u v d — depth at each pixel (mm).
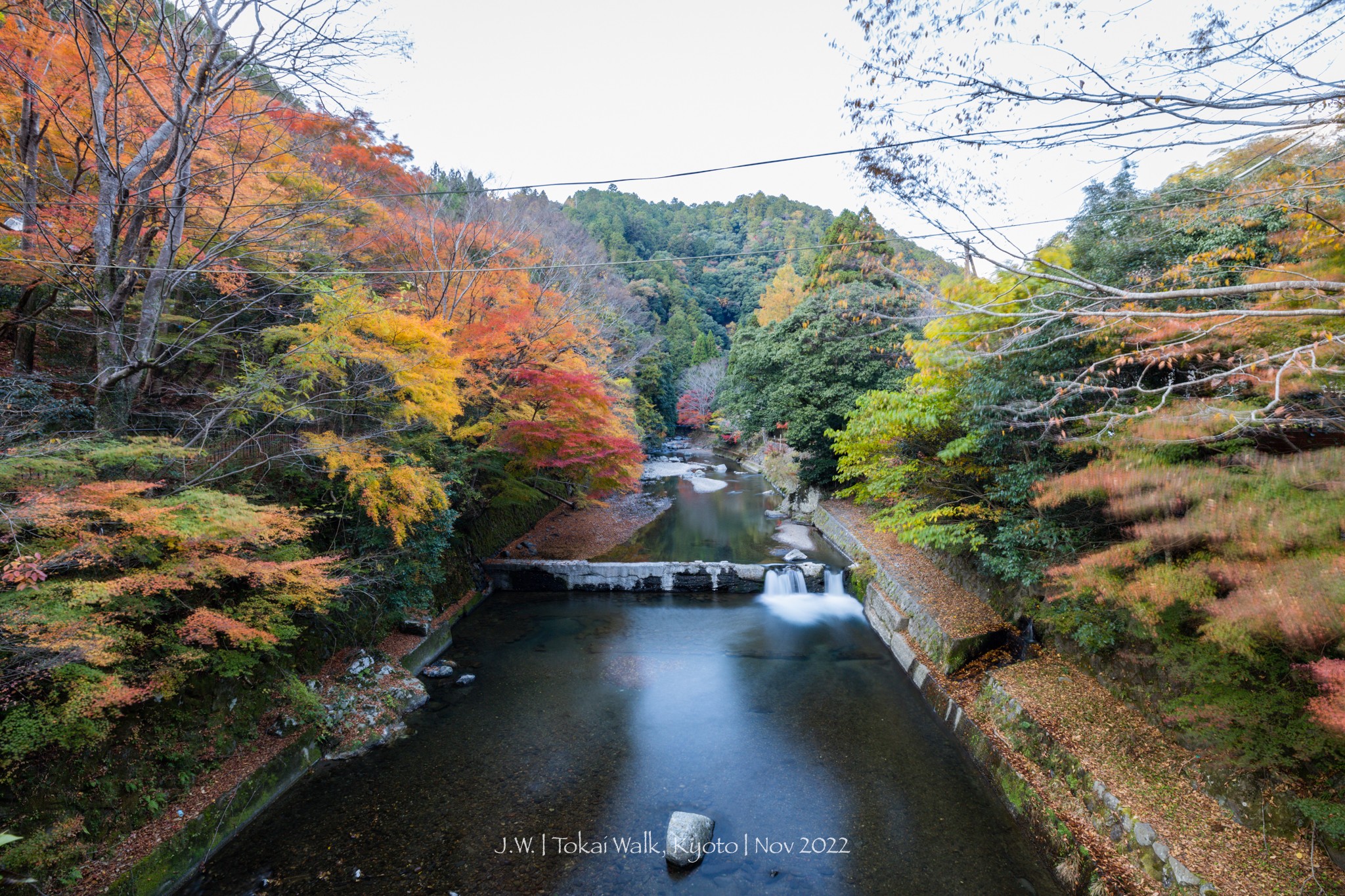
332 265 11031
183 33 7238
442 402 9719
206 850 6598
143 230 9320
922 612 12180
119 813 6141
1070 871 6480
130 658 5988
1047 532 8836
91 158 8523
